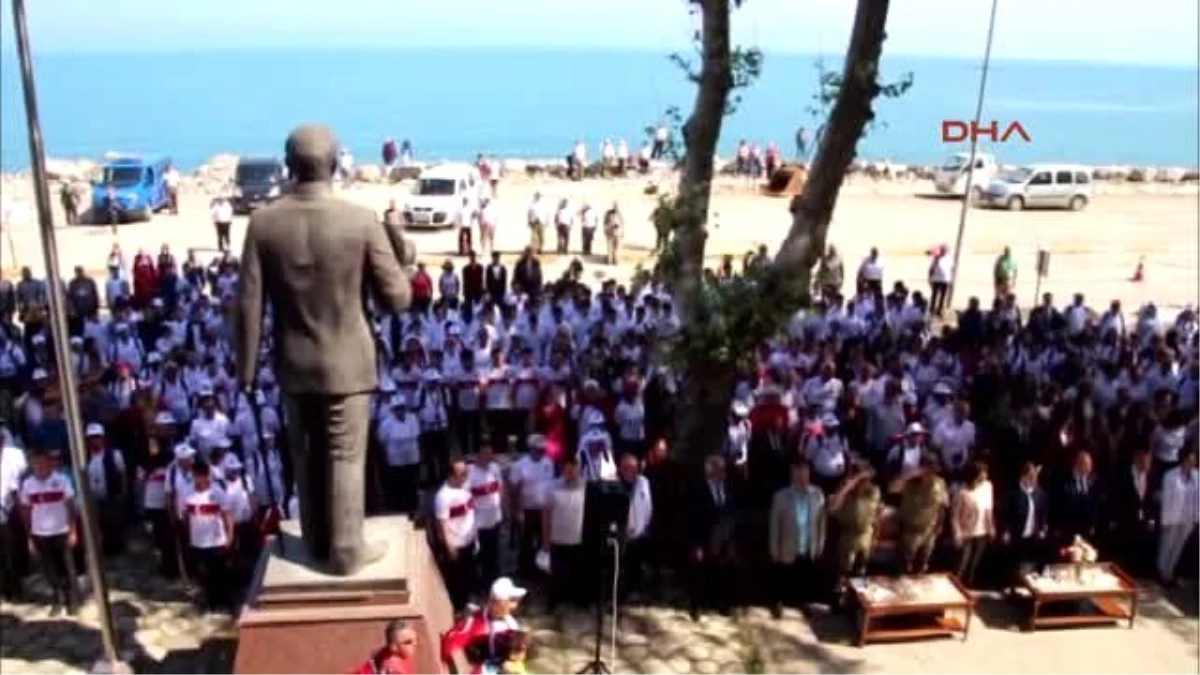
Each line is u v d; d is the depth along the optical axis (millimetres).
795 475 12805
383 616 8531
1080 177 41188
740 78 13836
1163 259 33500
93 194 35812
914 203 41688
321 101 135500
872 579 13062
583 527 12266
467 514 12523
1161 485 14352
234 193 37188
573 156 44875
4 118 110750
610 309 19906
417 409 15922
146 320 19734
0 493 12789
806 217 13570
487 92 155125
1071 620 13180
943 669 12258
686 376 14141
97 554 11062
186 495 12648
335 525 8531
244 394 14125
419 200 34500
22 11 10062
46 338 18109
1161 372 17344
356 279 8281
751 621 13156
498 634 9797
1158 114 123188
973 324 20344
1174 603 13922
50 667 11719
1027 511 13641
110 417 14922
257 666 8406
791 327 16734
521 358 17312
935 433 15133
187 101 140250
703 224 13953
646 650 12406
